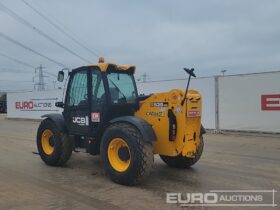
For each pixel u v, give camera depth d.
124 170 6.57
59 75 8.16
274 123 14.46
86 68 7.70
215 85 16.02
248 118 15.16
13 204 5.54
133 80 7.98
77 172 7.71
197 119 7.16
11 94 28.80
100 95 7.42
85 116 7.73
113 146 6.80
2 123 24.05
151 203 5.59
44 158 8.44
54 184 6.71
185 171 7.80
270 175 7.41
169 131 6.83
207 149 10.98
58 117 8.39
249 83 15.06
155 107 7.07
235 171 7.79
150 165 6.44
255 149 11.00
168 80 17.70
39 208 5.35
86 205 5.49
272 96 14.46
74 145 8.05
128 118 6.79
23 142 12.91
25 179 7.11
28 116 27.41
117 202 5.63
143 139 6.37
